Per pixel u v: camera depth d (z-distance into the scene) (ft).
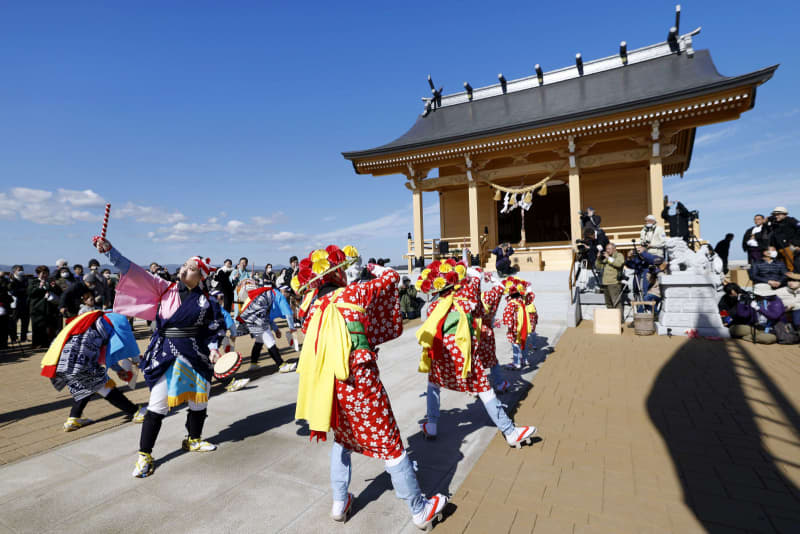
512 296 20.59
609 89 57.88
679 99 41.91
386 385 18.69
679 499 8.95
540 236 75.82
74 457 12.04
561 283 43.42
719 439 11.94
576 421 13.66
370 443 7.73
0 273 33.63
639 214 59.11
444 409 15.35
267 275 43.91
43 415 16.43
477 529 8.04
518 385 17.92
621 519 8.26
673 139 54.39
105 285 34.78
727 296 27.68
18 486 10.18
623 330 30.96
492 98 72.59
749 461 10.57
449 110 74.69
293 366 22.43
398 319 9.05
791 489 9.20
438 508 8.07
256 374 22.29
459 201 71.51
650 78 56.08
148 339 36.73
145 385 20.92
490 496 9.25
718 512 8.41
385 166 62.54
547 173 62.59
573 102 57.82
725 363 20.40
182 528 8.28
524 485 9.69
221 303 19.92
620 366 20.57
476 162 58.29
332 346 7.67
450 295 11.98
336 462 8.23
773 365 19.76
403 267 66.13
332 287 8.86
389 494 9.45
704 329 27.30
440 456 11.34
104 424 15.20
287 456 11.66
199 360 11.48
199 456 11.73
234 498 9.41
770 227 28.86
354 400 7.73
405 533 7.96
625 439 12.13
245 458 11.55
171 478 10.43
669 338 27.14
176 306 11.16
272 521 8.46
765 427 12.67
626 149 57.00
